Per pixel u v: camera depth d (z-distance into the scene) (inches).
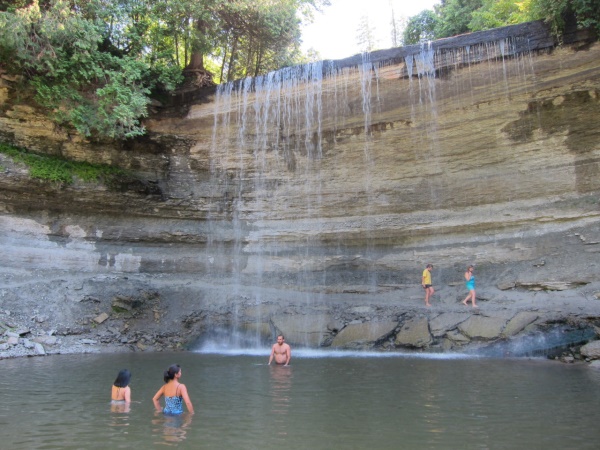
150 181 701.9
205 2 703.1
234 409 255.4
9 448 189.8
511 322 475.2
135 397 289.6
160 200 695.7
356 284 648.4
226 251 706.2
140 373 379.6
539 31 545.3
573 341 435.2
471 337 482.3
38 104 618.2
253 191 709.9
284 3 764.0
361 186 663.1
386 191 650.2
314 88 667.4
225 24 773.9
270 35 805.2
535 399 269.6
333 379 345.4
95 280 631.8
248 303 646.5
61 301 588.4
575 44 529.0
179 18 710.5
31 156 620.1
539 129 563.5
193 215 711.7
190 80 749.9
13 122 611.2
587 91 534.0
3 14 525.0
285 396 288.0
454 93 592.1
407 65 609.9
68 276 626.5
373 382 331.3
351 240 664.4
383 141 643.5
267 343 581.6
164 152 714.8
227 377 358.9
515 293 535.8
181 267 692.1
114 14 640.4
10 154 600.1
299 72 676.1
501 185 586.2
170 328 606.2
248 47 862.5
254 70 913.5
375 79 628.4
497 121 582.2
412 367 395.5
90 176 646.5
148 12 681.6
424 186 630.5
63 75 594.6
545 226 553.3
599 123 533.3
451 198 614.2
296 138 689.6
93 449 188.5
